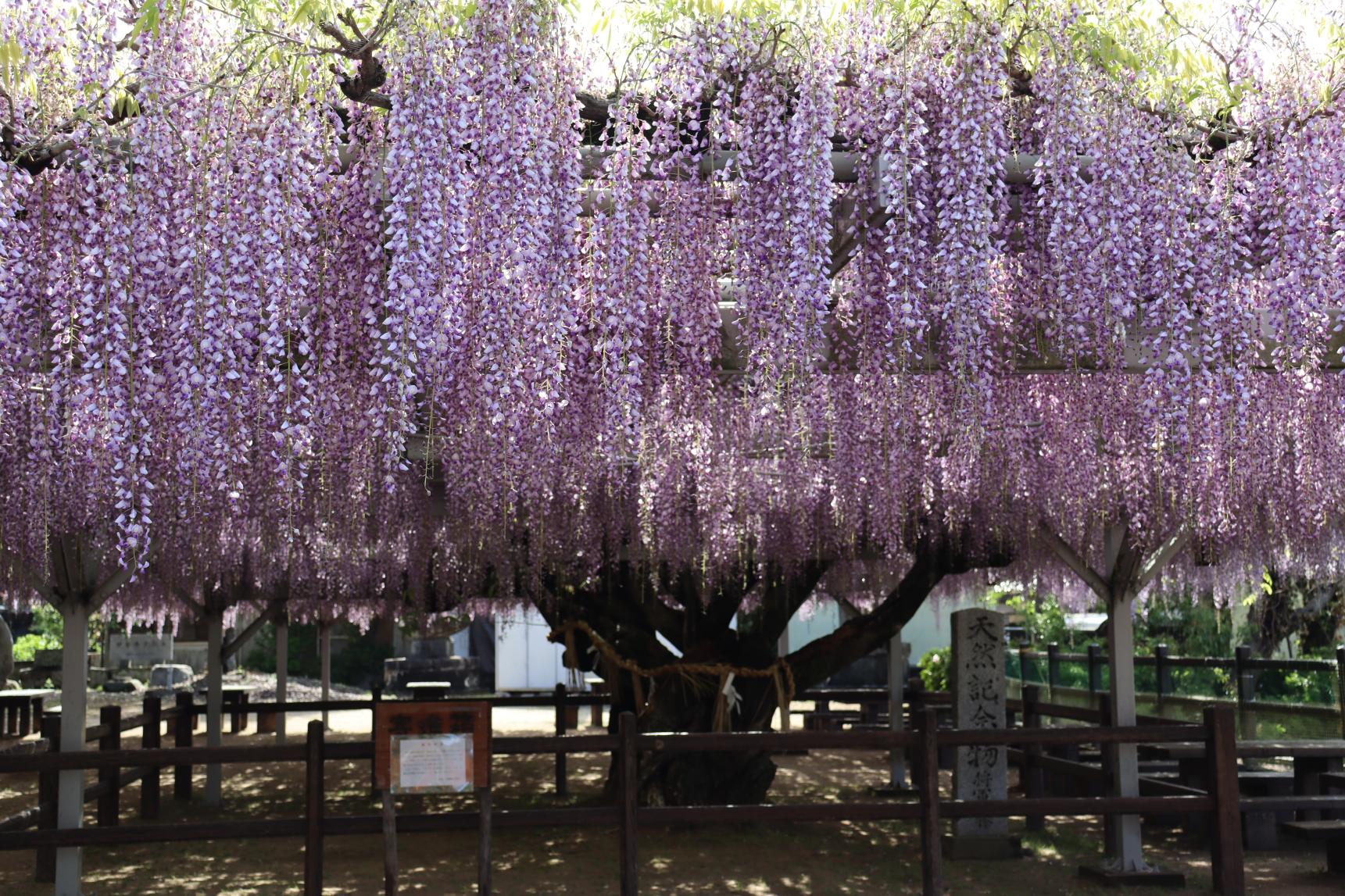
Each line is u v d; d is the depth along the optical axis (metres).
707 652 7.97
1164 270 4.25
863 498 6.42
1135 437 5.08
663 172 4.13
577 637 8.73
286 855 6.96
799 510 7.28
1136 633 14.98
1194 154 4.47
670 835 7.50
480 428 4.23
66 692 5.56
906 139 4.02
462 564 8.00
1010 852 6.73
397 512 6.84
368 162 4.04
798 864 6.63
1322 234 4.38
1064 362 4.58
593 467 4.85
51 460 4.61
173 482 4.17
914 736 5.15
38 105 3.88
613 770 8.70
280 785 10.12
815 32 4.09
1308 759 7.32
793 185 4.02
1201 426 4.59
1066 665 12.89
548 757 12.10
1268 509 6.31
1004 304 4.54
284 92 3.80
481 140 3.76
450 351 3.93
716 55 4.05
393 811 4.55
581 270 4.15
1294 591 12.23
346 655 22.00
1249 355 4.42
